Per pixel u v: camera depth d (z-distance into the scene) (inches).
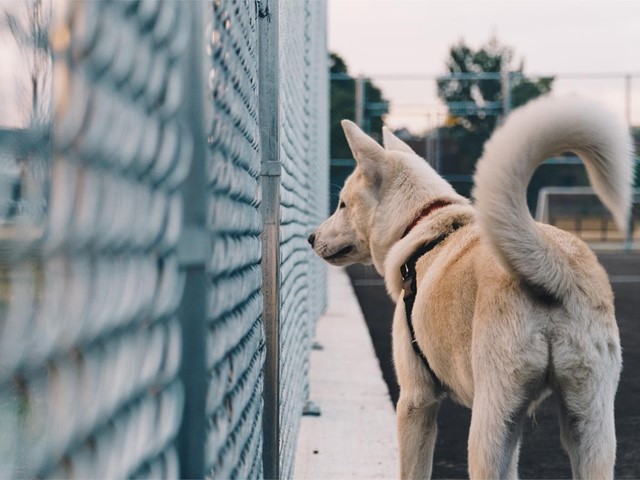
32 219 34.3
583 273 112.6
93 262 32.1
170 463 44.8
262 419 116.3
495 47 1451.8
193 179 47.4
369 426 205.6
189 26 46.8
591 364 109.8
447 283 123.6
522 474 172.9
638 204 933.2
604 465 109.9
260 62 120.3
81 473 31.3
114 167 34.1
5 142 33.6
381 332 386.9
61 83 29.7
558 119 102.9
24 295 29.8
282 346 132.6
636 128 906.7
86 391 31.7
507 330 110.2
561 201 1093.1
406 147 172.1
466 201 149.8
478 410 111.1
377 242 156.9
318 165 352.5
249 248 89.0
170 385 44.7
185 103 47.3
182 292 46.9
